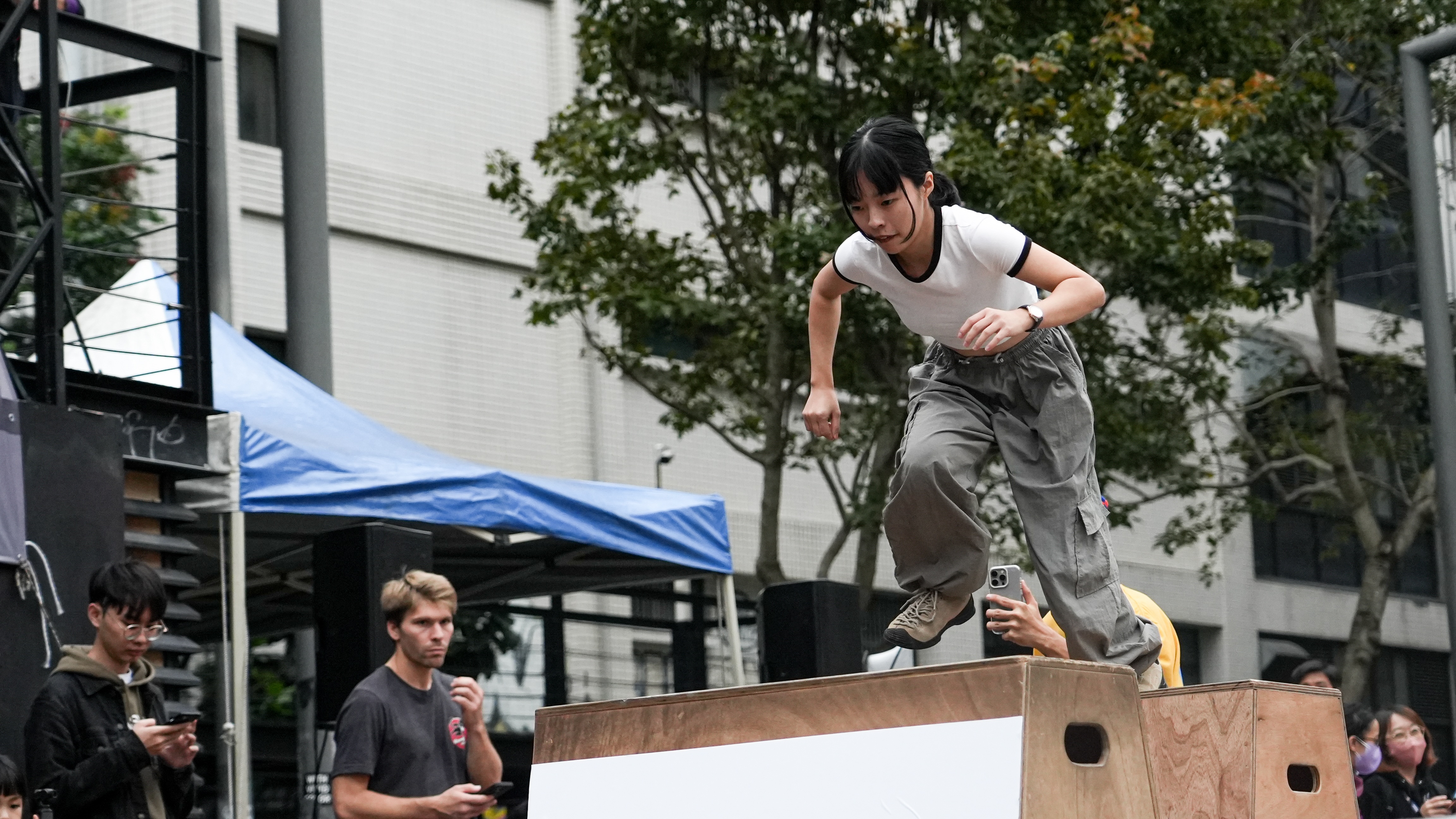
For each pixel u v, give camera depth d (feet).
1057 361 12.27
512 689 52.85
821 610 31.12
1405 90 33.12
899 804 8.34
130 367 28.96
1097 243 45.85
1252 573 81.61
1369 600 66.85
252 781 50.14
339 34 57.31
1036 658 8.25
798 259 46.26
